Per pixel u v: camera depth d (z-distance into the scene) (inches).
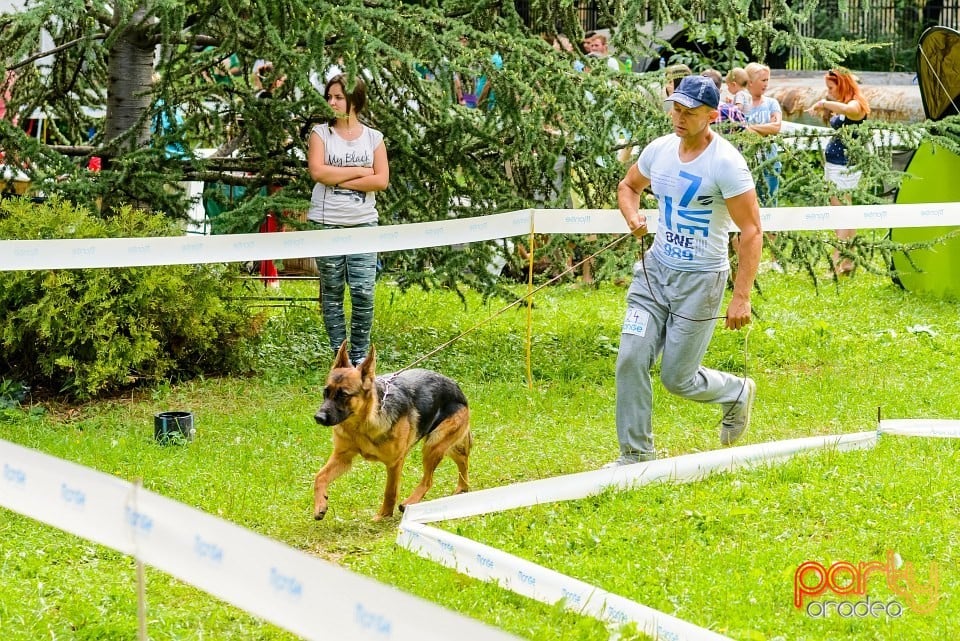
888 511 292.8
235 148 516.4
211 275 454.0
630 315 330.6
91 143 518.9
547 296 631.8
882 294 644.7
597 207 512.1
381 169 446.6
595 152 469.4
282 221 458.0
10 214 431.5
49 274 401.4
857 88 659.4
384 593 140.8
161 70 428.5
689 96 307.3
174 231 439.2
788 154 503.2
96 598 230.5
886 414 406.0
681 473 323.6
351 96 438.6
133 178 450.3
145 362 437.4
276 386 442.3
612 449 366.6
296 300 580.1
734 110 615.5
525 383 462.3
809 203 527.2
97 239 382.6
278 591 150.7
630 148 494.0
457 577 247.1
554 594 234.7
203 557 157.5
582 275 665.6
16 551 255.3
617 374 331.6
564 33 487.5
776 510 293.9
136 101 491.5
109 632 215.8
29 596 230.2
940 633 219.6
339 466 294.5
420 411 299.3
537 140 462.6
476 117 481.1
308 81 419.2
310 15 411.5
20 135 435.2
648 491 309.4
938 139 500.1
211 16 459.5
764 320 569.3
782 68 1038.4
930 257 637.3
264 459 343.0
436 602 232.7
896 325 565.6
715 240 321.4
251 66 491.5
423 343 515.2
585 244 520.1
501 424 394.3
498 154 513.3
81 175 447.2
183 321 434.9
